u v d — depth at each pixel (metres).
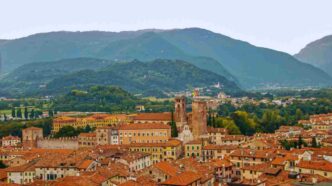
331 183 188.25
